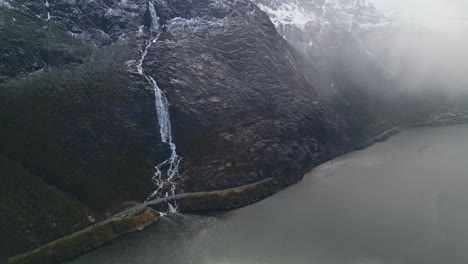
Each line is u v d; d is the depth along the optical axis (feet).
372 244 446.19
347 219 509.35
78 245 460.55
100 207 519.19
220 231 497.46
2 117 529.86
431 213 509.35
